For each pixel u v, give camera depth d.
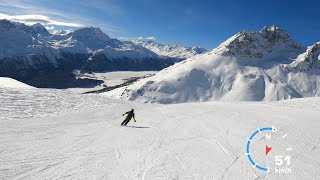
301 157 14.03
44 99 30.50
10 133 15.85
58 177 10.35
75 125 20.00
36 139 15.07
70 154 13.02
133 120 23.73
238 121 22.41
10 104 25.25
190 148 15.06
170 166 12.23
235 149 15.09
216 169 12.13
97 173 11.01
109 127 20.16
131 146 15.07
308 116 25.14
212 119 23.62
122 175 10.99
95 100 36.41
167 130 19.56
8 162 11.32
